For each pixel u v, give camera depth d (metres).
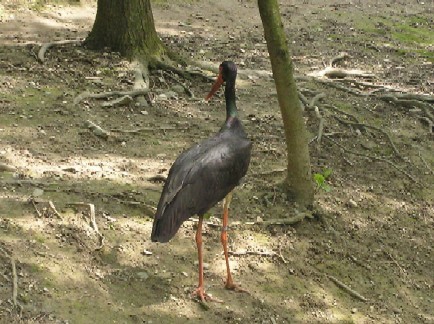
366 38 22.66
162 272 9.71
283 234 11.19
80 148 12.65
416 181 13.85
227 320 9.10
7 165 11.45
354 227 12.00
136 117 14.48
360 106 16.83
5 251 9.34
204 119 14.88
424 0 29.27
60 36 18.80
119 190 11.33
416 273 11.27
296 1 26.48
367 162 14.27
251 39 21.08
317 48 20.89
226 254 9.65
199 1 24.52
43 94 14.66
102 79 15.78
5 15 19.89
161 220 8.63
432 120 16.44
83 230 10.10
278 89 11.41
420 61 21.03
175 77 16.64
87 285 9.14
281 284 10.08
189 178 8.91
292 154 11.77
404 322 10.08
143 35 16.94
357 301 10.24
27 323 8.32
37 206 10.39
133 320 8.74
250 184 12.35
